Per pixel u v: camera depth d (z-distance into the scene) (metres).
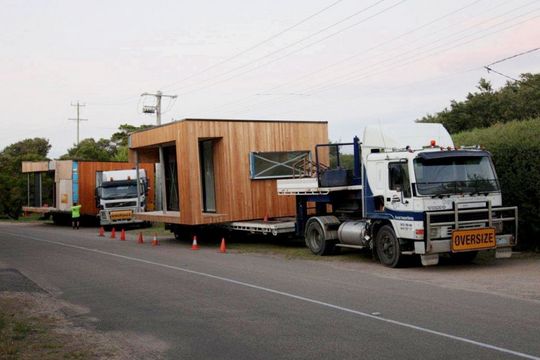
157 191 32.72
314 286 11.12
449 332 7.30
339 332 7.52
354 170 15.80
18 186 48.00
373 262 14.52
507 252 13.25
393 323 7.89
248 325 8.09
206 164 21.53
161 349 7.06
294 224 18.48
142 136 23.45
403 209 12.94
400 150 13.48
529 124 16.48
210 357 6.64
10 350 6.93
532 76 41.03
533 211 14.27
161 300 10.19
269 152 20.80
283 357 6.51
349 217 16.25
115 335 7.84
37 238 25.16
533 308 8.58
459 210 12.62
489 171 13.19
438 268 13.14
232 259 15.96
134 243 21.89
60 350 7.10
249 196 20.44
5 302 10.21
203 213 20.59
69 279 12.96
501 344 6.70
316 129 21.88
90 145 64.25
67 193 34.97
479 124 36.47
